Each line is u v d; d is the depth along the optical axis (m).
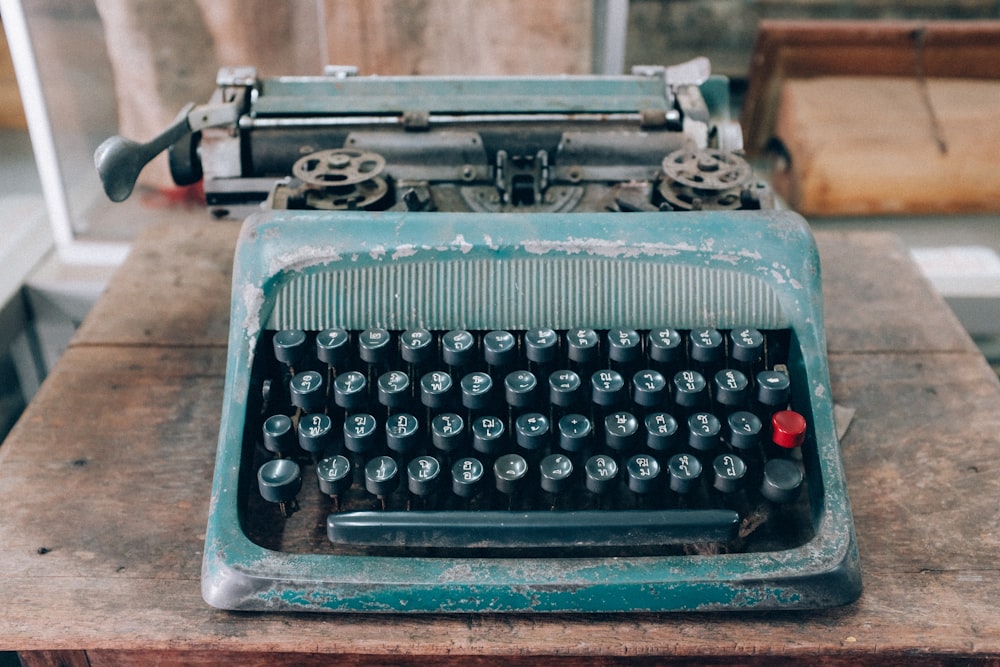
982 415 0.65
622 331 0.60
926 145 0.96
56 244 0.89
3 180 0.93
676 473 0.57
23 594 0.56
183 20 0.84
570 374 0.59
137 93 0.86
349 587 0.55
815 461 0.58
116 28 0.83
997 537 0.59
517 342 0.61
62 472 0.62
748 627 0.55
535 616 0.55
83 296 0.85
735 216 0.61
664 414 0.59
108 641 0.54
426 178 0.67
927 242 0.96
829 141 0.96
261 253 0.60
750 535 0.59
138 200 0.90
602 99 0.72
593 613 0.55
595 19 0.87
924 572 0.57
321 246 0.60
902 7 0.98
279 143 0.68
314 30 0.86
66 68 0.85
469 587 0.55
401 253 0.60
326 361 0.59
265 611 0.55
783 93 0.99
